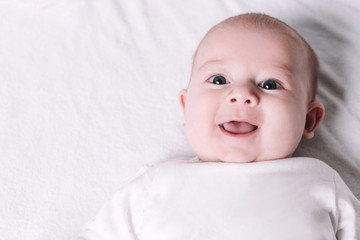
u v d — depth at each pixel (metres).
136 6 1.45
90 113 1.26
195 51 1.24
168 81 1.31
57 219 1.13
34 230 1.11
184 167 1.03
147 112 1.26
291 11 1.39
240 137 0.99
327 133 1.20
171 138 1.22
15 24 1.43
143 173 1.12
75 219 1.13
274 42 1.04
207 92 1.03
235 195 0.96
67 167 1.19
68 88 1.30
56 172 1.18
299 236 0.92
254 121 0.98
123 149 1.21
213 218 0.95
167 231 0.96
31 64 1.35
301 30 1.36
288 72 1.02
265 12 1.40
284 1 1.41
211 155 1.03
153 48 1.36
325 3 1.39
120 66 1.33
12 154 1.21
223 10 1.42
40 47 1.38
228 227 0.93
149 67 1.33
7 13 1.45
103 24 1.42
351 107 1.23
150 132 1.23
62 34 1.41
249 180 0.97
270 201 0.95
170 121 1.25
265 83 1.02
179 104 1.27
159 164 1.14
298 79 1.04
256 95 0.98
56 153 1.21
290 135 1.00
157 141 1.22
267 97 0.99
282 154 1.02
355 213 1.01
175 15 1.42
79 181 1.17
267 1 1.42
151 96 1.29
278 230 0.92
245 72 1.02
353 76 1.27
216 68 1.03
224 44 1.05
